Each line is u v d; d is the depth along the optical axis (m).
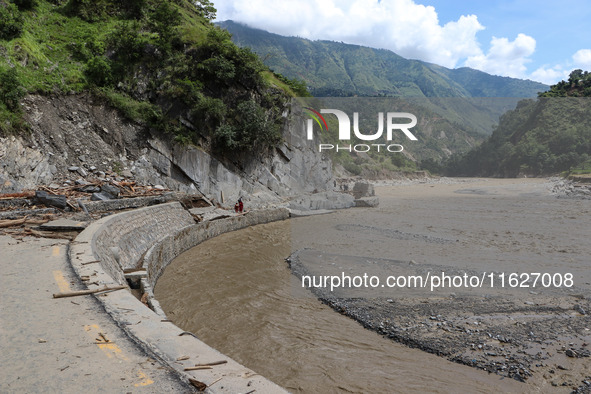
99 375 4.24
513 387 6.77
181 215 23.95
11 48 28.64
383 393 6.92
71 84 30.59
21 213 16.52
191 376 4.25
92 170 28.28
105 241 13.30
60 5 37.22
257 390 3.98
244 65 37.41
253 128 35.44
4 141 23.41
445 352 8.04
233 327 10.35
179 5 48.22
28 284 7.67
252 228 26.58
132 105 32.38
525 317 8.83
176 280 15.07
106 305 6.54
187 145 32.78
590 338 7.95
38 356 4.68
